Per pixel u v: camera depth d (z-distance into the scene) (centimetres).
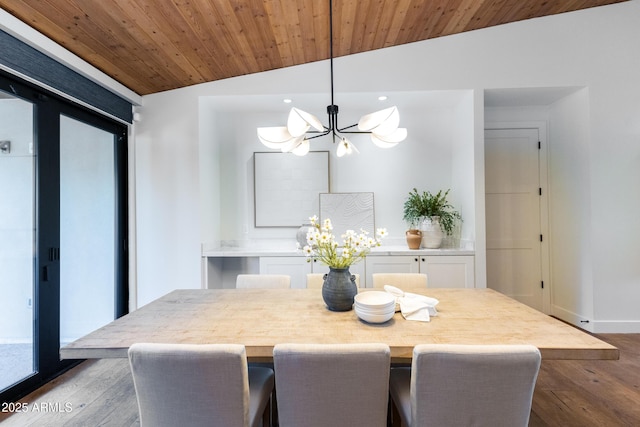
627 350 277
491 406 109
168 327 152
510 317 163
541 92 328
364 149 380
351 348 109
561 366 254
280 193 380
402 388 150
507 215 377
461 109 346
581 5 304
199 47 266
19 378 221
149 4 210
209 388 111
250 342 134
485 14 292
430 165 378
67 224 262
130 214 328
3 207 212
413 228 369
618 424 186
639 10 308
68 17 209
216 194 370
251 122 382
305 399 112
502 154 377
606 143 312
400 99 341
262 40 271
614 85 311
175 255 327
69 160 265
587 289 318
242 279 245
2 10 193
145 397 114
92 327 287
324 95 329
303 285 331
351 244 175
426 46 319
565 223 347
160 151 329
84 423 188
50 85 233
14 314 219
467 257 318
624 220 312
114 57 260
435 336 139
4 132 213
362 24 273
